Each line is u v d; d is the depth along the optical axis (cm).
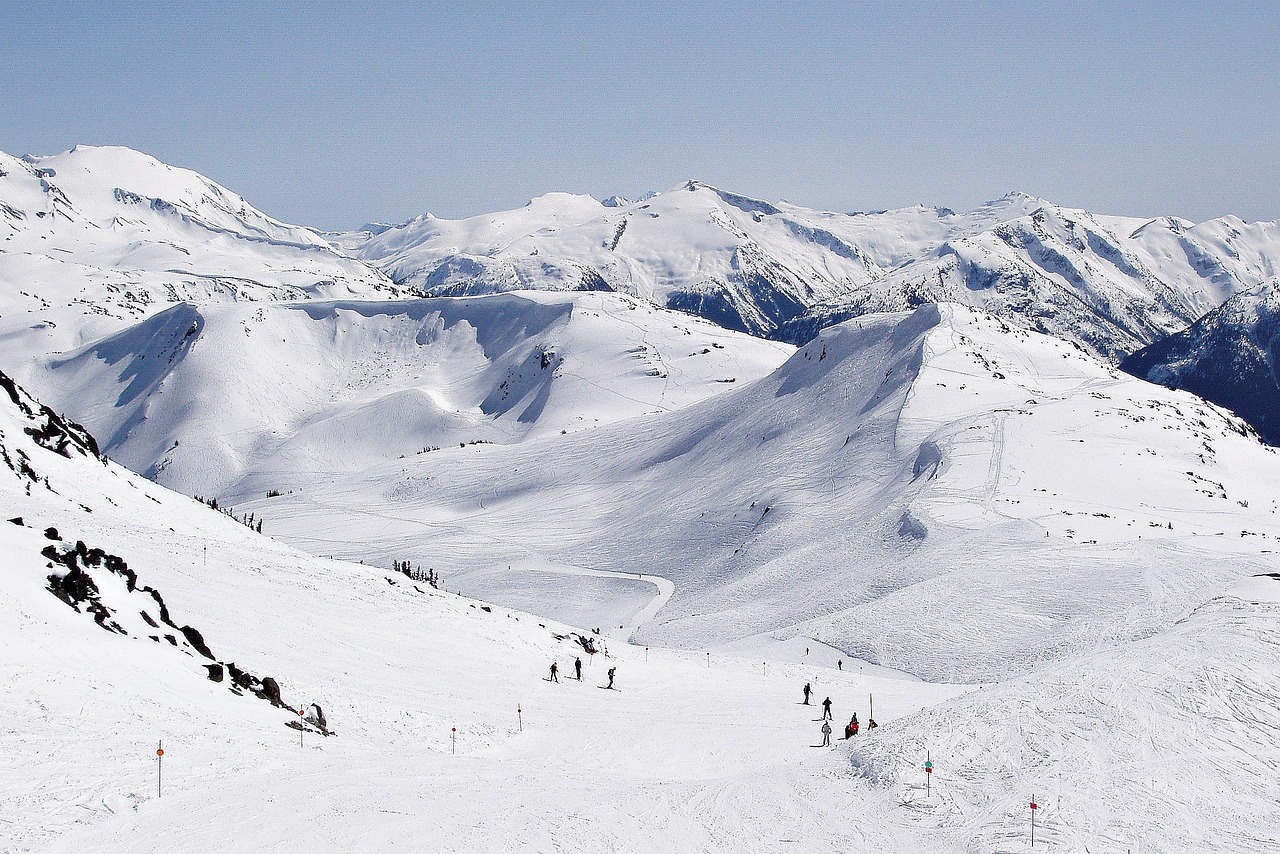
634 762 4069
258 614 5372
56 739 2766
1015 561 9050
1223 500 11619
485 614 7144
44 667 3172
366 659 5125
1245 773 3073
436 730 4078
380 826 2641
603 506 19675
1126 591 7850
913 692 6297
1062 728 3378
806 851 2769
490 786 3195
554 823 2841
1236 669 3750
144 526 7300
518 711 4662
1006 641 7281
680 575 14000
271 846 2420
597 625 12131
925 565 9538
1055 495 11588
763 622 9719
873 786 3212
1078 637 6931
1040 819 2806
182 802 2600
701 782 3391
